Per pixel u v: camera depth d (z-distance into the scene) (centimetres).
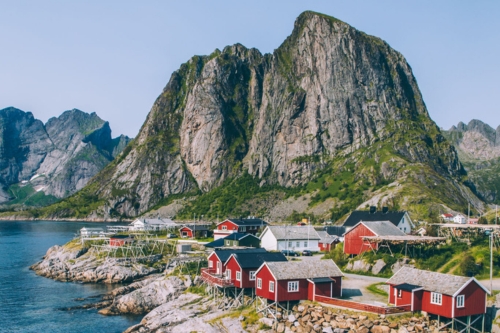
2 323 9194
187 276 10600
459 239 10625
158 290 10281
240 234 13538
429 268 9281
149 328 8312
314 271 7875
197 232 18462
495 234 10394
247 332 7375
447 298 6525
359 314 6900
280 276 7581
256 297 8012
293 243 13388
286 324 7312
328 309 7219
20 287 12425
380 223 11456
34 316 9650
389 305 7281
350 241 11425
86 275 13375
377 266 9844
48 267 14538
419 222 16800
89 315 9688
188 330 7812
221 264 9169
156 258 14075
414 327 6538
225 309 8400
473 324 6731
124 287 11444
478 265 8775
